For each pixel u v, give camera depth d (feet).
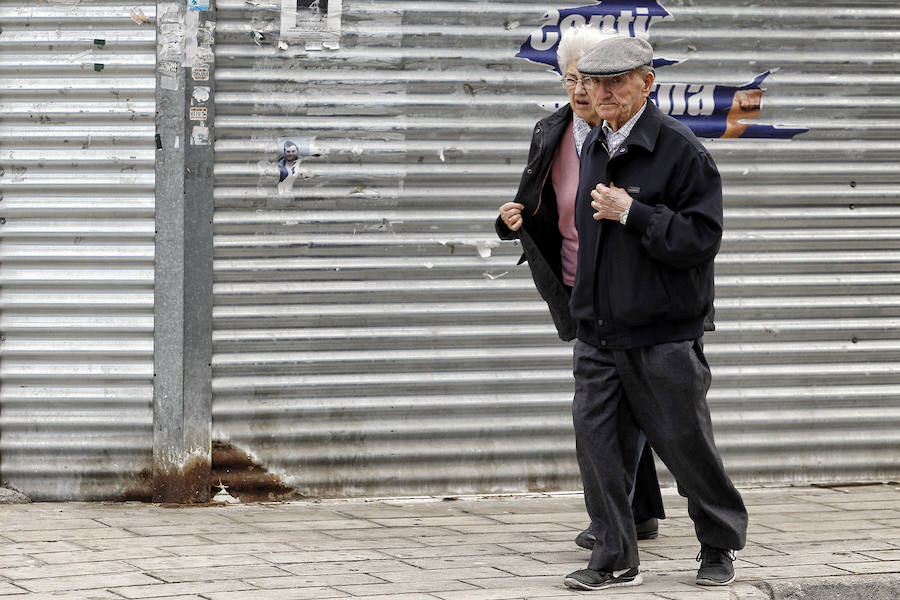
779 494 62.34
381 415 60.29
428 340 60.64
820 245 63.57
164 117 57.62
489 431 61.11
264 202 59.00
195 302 58.29
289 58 58.95
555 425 61.62
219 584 44.73
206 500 58.95
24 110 58.03
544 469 61.93
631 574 46.37
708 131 62.64
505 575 47.37
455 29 60.29
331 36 59.21
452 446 60.95
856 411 64.13
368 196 59.88
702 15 62.23
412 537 53.31
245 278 58.95
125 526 53.93
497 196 61.00
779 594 46.52
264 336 59.06
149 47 57.98
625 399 46.70
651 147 45.01
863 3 63.41
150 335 58.54
